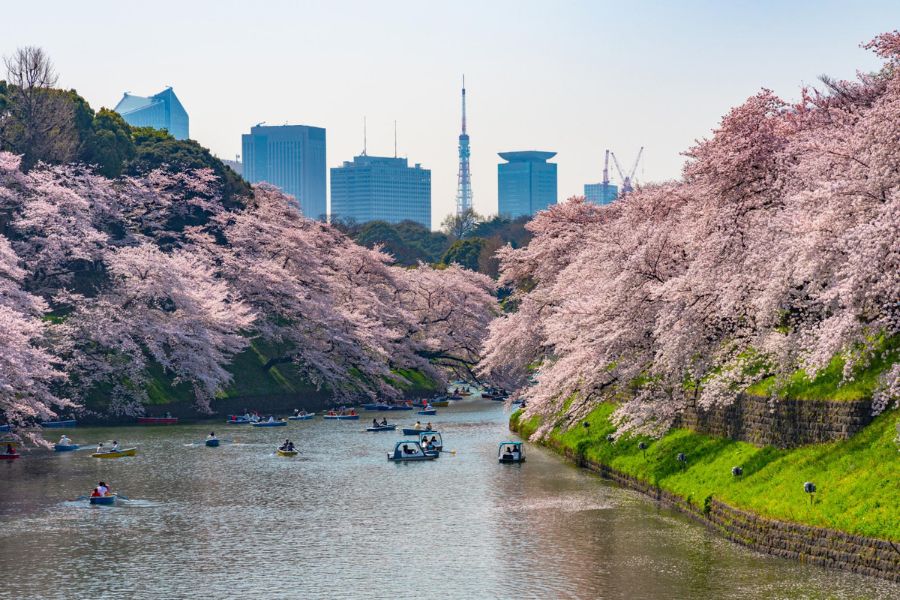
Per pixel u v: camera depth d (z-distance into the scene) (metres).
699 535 45.31
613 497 56.38
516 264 98.81
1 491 62.62
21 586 40.41
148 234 137.88
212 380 105.94
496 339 93.94
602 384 60.44
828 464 41.34
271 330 125.75
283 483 65.44
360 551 45.59
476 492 60.50
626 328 55.38
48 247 108.12
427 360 141.25
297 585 40.00
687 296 48.06
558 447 78.38
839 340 35.97
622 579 39.19
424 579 40.41
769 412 48.03
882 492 37.00
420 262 165.25
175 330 107.06
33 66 134.62
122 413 102.75
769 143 47.03
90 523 52.56
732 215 46.41
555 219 94.75
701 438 56.38
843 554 36.50
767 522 41.09
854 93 54.75
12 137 130.88
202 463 75.19
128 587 40.12
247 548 46.50
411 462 75.38
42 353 82.69
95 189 121.81
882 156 37.19
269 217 144.38
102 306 105.94
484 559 43.38
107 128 148.88
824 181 40.66
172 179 139.50
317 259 137.75
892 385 35.44
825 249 38.12
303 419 110.50
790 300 41.44
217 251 131.12
